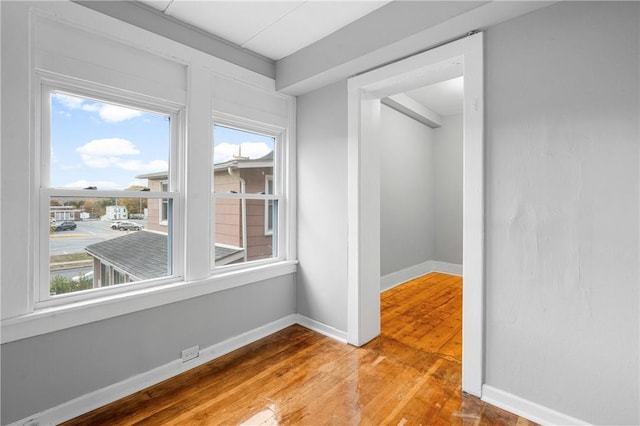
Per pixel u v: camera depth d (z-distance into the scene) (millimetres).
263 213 2797
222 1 1918
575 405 1538
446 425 1615
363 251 2514
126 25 1861
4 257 1484
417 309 3373
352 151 2488
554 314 1595
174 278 2158
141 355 1949
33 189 1597
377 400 1821
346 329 2586
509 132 1725
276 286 2811
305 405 1780
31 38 1553
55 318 1613
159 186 2111
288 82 2666
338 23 2191
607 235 1452
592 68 1478
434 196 5156
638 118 1374
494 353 1791
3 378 1485
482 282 1813
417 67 2082
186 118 2158
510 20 1708
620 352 1425
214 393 1892
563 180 1564
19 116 1518
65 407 1655
